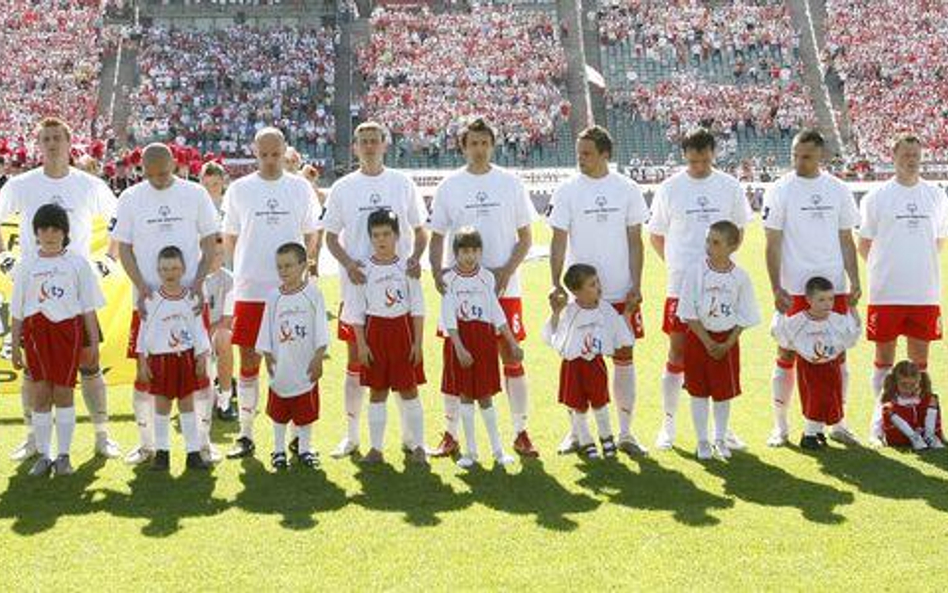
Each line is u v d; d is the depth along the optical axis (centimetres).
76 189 1040
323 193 1784
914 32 5638
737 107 5288
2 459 997
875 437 1034
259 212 1023
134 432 1100
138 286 970
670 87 5403
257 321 1021
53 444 1036
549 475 934
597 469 951
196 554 744
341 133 5119
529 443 1004
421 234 1025
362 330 974
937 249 1091
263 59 5381
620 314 1009
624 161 5034
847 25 5691
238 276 1028
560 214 1016
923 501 849
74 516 827
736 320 977
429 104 5216
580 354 992
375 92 5266
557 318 1010
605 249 1016
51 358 944
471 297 966
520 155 5019
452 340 962
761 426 1109
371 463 973
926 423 1017
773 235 1037
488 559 732
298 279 963
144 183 994
